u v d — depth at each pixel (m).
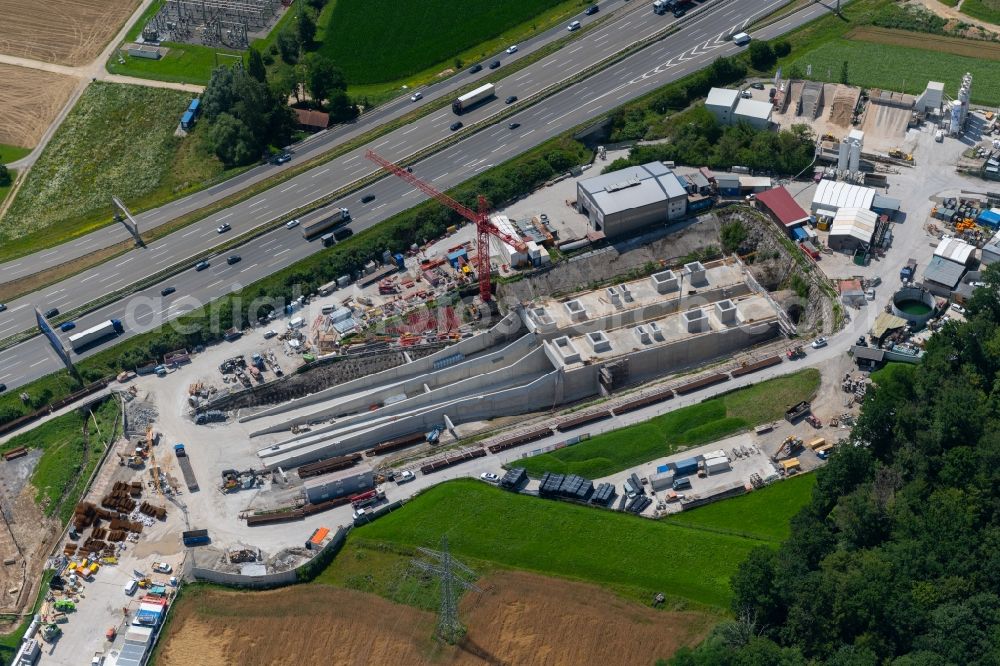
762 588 190.12
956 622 174.50
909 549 186.50
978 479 196.50
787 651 180.12
